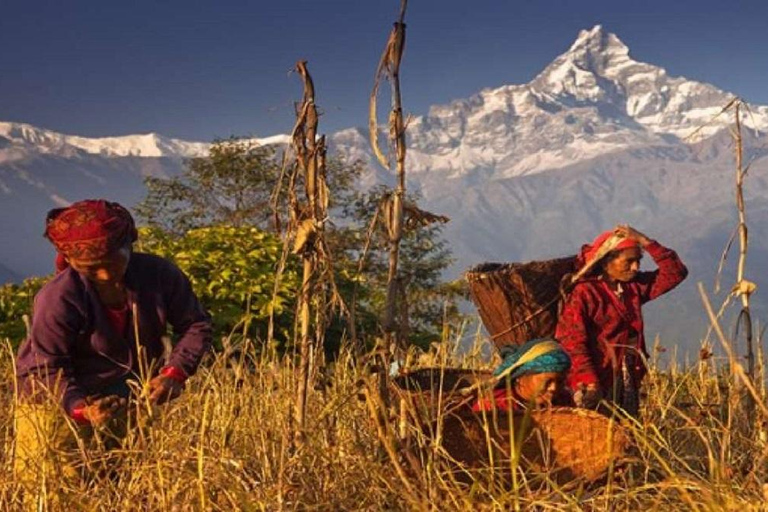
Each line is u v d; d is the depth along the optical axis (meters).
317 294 4.39
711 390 5.45
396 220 4.09
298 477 3.90
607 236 5.44
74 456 3.93
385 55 4.02
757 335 4.37
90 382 4.26
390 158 4.09
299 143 4.32
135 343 4.27
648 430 4.49
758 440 4.21
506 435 4.10
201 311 4.43
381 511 3.72
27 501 3.70
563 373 4.43
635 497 3.61
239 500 3.54
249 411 4.52
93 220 3.91
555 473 4.02
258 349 10.09
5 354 5.64
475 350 6.29
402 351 4.27
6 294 10.59
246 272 10.35
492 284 5.45
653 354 5.59
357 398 4.57
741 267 4.39
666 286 5.50
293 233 4.37
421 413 4.15
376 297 11.20
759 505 3.41
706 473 4.05
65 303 4.07
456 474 4.00
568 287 5.43
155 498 3.63
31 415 4.07
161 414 4.13
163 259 4.32
